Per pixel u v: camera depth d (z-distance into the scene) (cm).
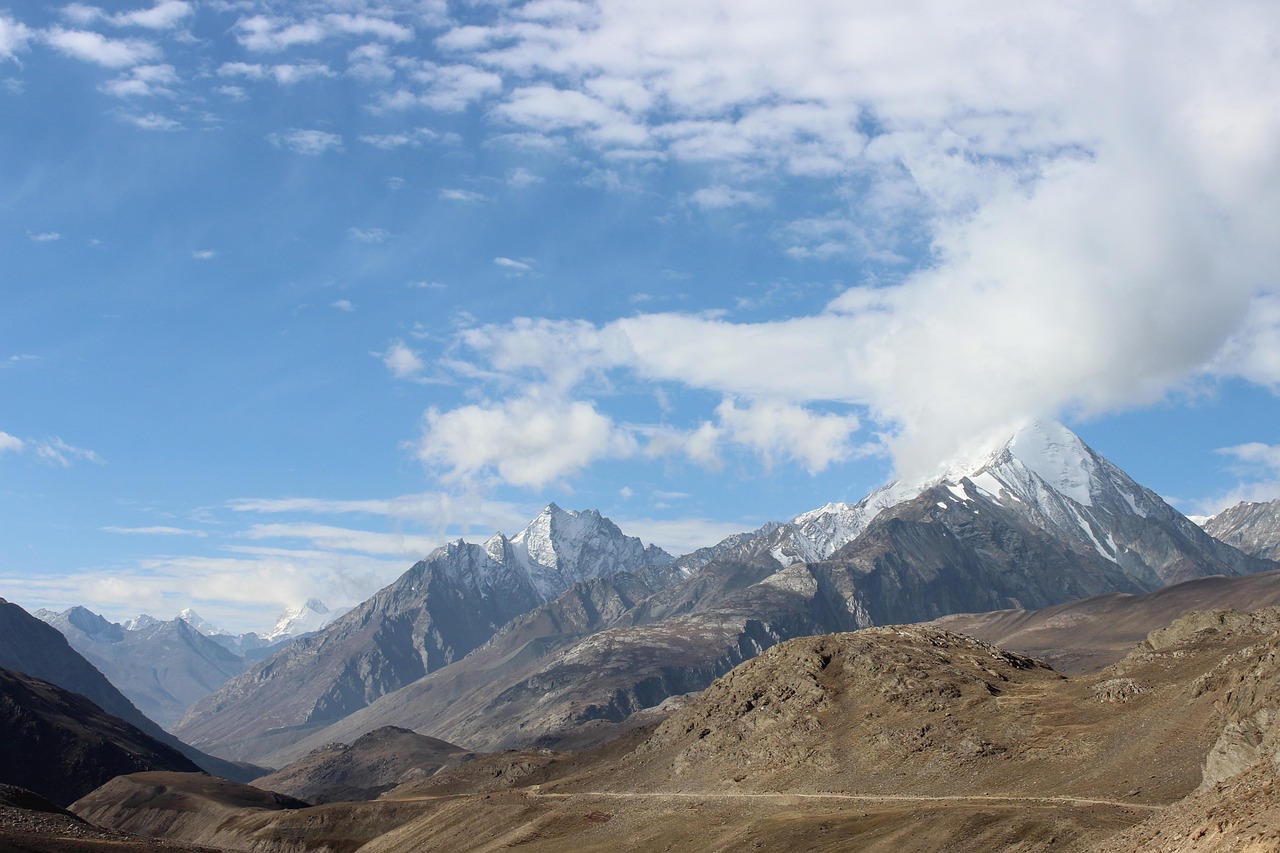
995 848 13400
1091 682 19775
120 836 18638
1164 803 13412
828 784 19150
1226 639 19550
